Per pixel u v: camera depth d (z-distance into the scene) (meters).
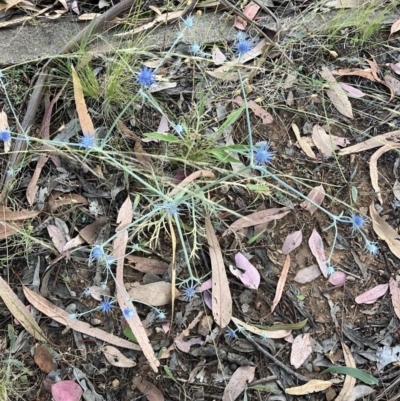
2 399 0.75
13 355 0.79
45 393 0.77
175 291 0.82
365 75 0.99
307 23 1.02
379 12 1.05
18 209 0.85
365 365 0.82
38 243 0.83
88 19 1.00
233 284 0.84
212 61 0.96
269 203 0.88
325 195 0.90
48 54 0.96
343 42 1.02
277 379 0.80
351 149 0.93
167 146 0.89
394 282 0.86
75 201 0.86
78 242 0.84
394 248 0.88
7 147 0.88
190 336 0.81
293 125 0.94
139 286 0.82
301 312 0.83
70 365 0.79
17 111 0.92
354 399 0.80
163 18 0.99
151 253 0.84
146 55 0.96
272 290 0.84
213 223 0.86
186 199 0.81
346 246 0.88
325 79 0.98
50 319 0.81
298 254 0.86
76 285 0.82
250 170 0.89
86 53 0.92
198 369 0.80
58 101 0.92
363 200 0.90
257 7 1.03
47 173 0.88
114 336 0.80
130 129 0.91
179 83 0.95
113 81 0.89
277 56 0.99
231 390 0.79
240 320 0.82
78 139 0.90
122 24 0.99
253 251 0.85
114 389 0.78
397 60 1.01
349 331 0.83
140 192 0.87
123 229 0.78
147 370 0.79
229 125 0.87
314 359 0.81
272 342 0.81
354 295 0.85
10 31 0.98
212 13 1.02
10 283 0.82
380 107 0.97
